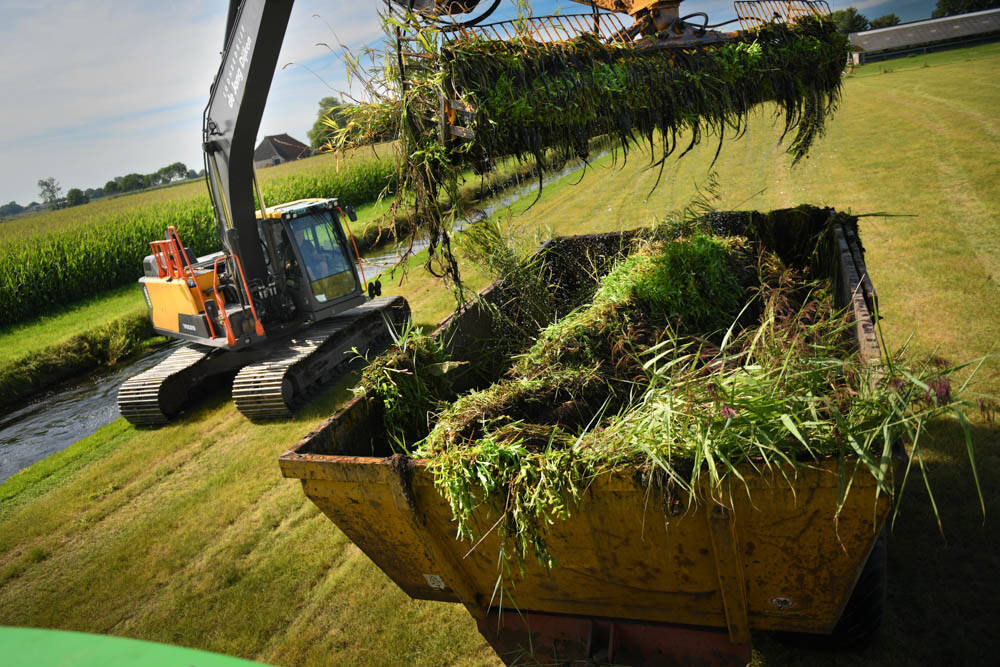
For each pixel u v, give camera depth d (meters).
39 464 6.89
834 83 4.36
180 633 3.73
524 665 2.64
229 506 5.13
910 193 10.02
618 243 5.61
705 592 2.17
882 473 1.66
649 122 3.65
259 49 5.46
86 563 4.71
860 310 2.85
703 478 1.86
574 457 2.08
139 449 6.75
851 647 2.68
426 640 3.35
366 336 8.15
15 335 14.43
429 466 2.19
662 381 2.47
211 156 6.66
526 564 2.34
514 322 4.59
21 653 1.23
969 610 2.88
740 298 4.27
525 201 14.85
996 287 5.91
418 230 3.55
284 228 7.52
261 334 7.33
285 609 3.81
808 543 1.91
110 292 18.03
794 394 2.10
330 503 2.47
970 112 18.30
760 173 13.75
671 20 3.96
